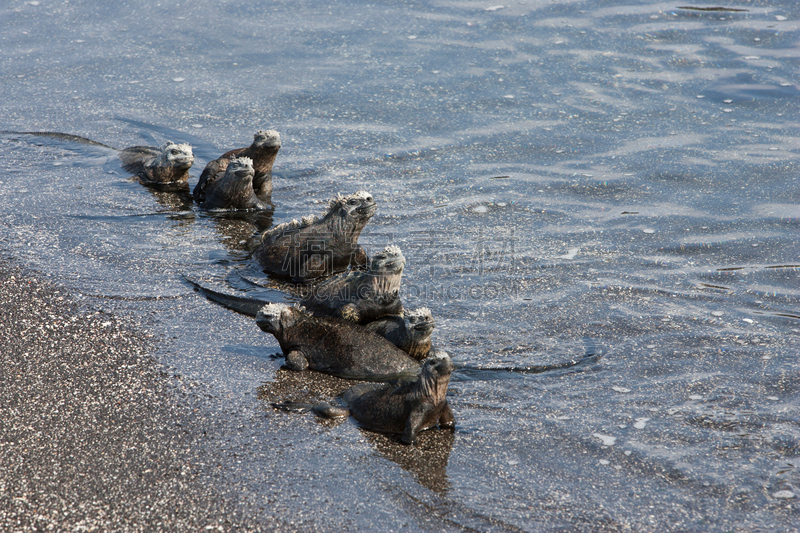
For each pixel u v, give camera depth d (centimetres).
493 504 1277
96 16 4506
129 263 2188
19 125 3222
